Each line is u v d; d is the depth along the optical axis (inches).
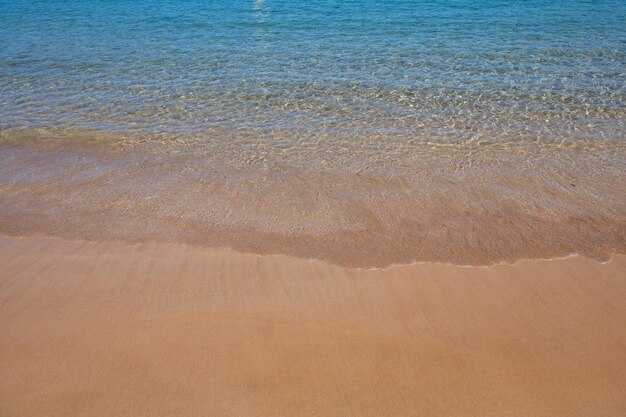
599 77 466.9
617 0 838.5
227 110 405.7
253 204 270.4
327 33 655.1
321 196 278.4
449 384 157.9
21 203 271.6
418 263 220.1
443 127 369.7
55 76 488.7
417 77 477.4
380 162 318.0
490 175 299.4
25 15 792.9
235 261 221.0
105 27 702.5
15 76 487.8
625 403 151.7
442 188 285.9
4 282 204.5
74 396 151.8
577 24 671.1
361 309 191.2
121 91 447.8
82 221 254.1
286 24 711.1
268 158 325.1
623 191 279.7
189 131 366.3
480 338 176.7
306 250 229.9
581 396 153.9
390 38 621.0
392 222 252.8
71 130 366.9
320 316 187.0
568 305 193.6
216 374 159.9
